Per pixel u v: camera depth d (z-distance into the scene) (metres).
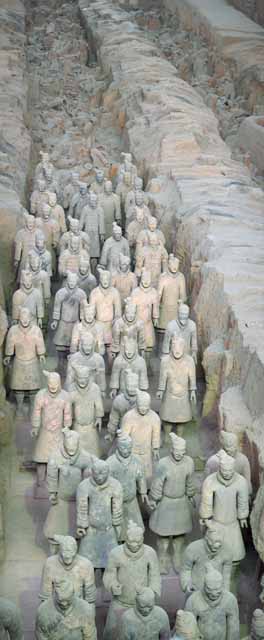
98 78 25.45
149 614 8.18
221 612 8.31
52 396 10.93
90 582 8.65
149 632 8.17
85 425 11.12
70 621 8.15
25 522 10.69
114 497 9.45
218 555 9.27
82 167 19.59
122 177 17.64
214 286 12.88
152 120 19.81
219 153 18.59
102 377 11.98
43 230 15.91
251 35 25.16
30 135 20.36
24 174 17.73
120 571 8.78
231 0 29.20
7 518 10.71
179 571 9.95
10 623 8.09
